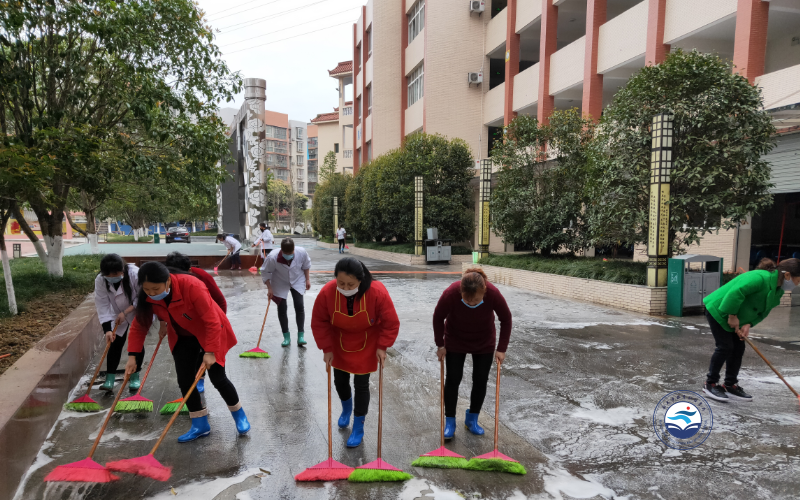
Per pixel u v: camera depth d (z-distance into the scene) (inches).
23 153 232.7
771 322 315.9
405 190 818.8
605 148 407.2
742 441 144.5
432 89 939.3
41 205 336.5
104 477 114.7
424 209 810.8
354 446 141.9
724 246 462.9
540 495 116.5
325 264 759.7
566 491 118.2
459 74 946.7
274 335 283.0
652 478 124.0
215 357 135.9
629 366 219.0
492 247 959.0
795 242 440.5
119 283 176.2
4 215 240.2
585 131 538.3
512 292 473.1
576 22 782.5
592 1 618.8
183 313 135.6
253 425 156.3
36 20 275.6
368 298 132.5
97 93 341.4
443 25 936.9
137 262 659.4
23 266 469.4
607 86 679.7
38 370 148.3
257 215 679.7
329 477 123.1
